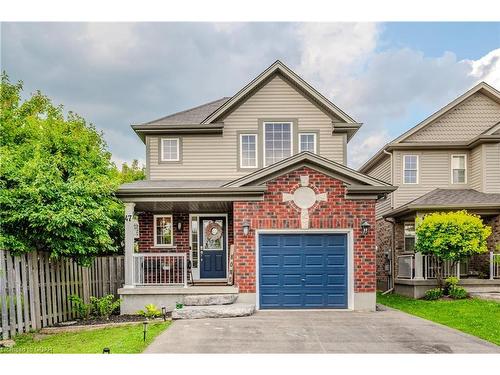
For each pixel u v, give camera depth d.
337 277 12.84
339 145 16.28
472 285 16.48
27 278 10.34
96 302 12.46
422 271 16.89
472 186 19.84
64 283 11.91
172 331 9.58
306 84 16.19
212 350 7.98
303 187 12.85
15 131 15.55
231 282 14.06
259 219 12.80
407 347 8.23
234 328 9.91
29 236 10.65
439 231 15.48
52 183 11.04
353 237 12.75
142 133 16.69
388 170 20.94
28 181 10.98
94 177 13.21
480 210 17.64
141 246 15.77
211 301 12.33
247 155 16.38
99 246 12.90
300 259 12.85
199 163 16.39
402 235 19.83
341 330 9.70
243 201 12.86
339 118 16.34
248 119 16.41
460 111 20.34
